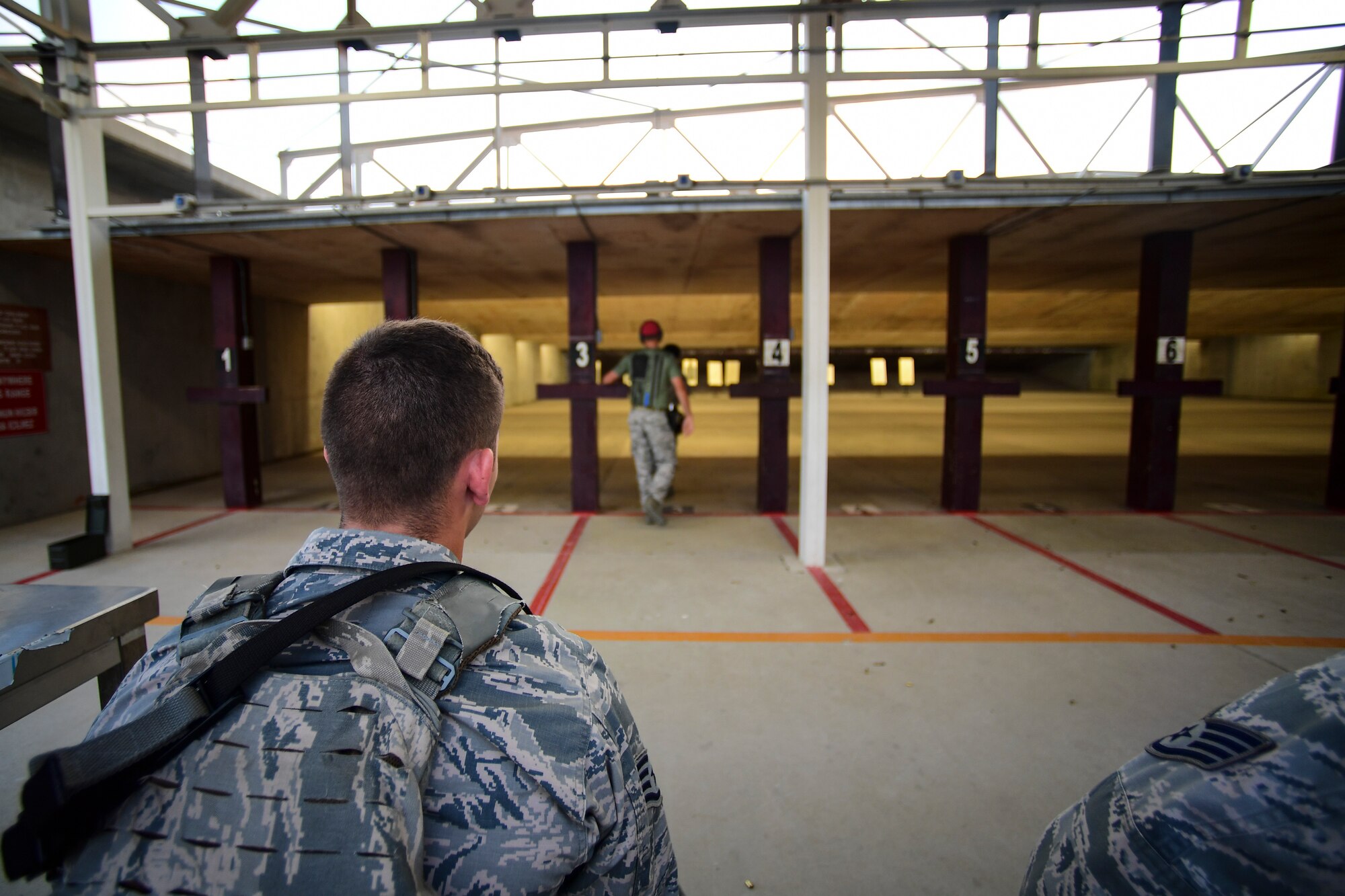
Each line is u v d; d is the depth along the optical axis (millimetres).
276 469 7738
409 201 3961
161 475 6477
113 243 4688
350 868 429
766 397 5039
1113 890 569
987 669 2576
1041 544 4312
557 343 19938
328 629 520
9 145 4613
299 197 4281
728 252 5379
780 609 3199
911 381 22750
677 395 4715
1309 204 4004
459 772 487
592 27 3475
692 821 1738
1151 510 5211
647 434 4758
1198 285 7949
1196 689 2414
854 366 29094
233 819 441
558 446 9562
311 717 471
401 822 447
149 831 443
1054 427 11750
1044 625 2994
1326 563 3879
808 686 2443
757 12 3424
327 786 448
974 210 4090
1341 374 5273
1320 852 475
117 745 440
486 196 3916
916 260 5824
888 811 1775
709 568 3828
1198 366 22078
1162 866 536
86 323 3906
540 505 5516
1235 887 501
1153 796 566
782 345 4965
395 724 477
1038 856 686
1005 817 1753
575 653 616
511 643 572
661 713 2260
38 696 1150
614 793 542
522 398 18750
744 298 12578
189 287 6883
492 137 4418
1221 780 527
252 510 5426
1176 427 5105
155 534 4562
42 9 3545
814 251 3697
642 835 632
